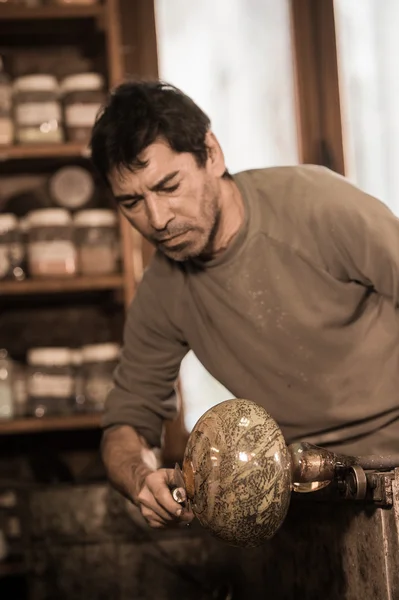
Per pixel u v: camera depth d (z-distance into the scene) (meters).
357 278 1.62
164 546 2.02
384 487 1.10
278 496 1.13
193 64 2.98
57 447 2.84
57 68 2.91
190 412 2.86
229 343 1.71
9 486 2.37
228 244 1.67
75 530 2.05
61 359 2.65
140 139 1.52
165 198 1.55
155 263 1.80
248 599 1.69
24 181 2.89
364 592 1.17
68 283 2.60
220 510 1.13
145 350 1.85
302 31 2.96
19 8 2.67
